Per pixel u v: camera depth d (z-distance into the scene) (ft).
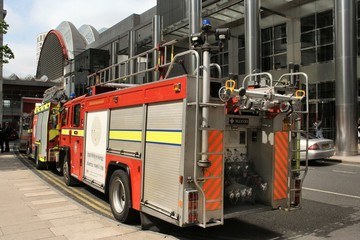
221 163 16.43
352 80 62.44
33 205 24.93
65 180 33.88
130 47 128.26
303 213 23.88
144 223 19.13
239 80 96.48
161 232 19.44
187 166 15.78
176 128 16.42
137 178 19.40
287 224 21.33
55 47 239.30
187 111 15.87
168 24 118.21
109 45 155.53
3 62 63.98
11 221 20.86
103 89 27.58
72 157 31.40
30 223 20.45
